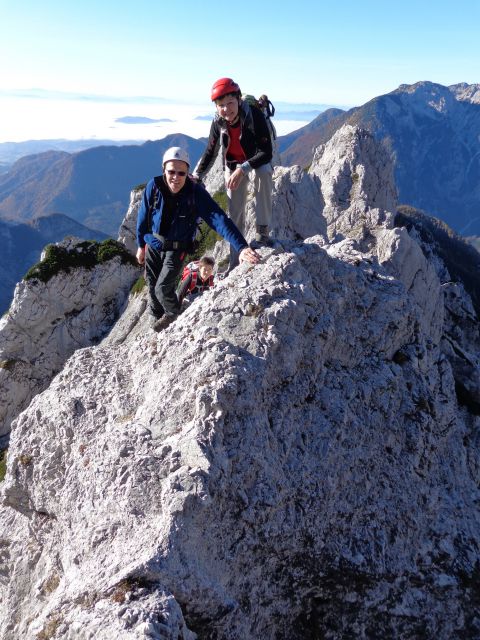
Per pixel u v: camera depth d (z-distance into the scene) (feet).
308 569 13.44
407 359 17.12
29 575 15.43
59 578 13.91
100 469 12.70
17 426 16.05
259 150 15.15
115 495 11.94
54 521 15.11
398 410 16.12
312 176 59.67
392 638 14.03
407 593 14.43
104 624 9.53
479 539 16.02
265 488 12.39
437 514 15.90
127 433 12.98
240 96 14.74
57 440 14.94
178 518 10.89
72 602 10.69
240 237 14.33
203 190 14.35
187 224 14.46
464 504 16.62
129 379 15.31
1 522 17.67
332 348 15.69
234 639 11.96
